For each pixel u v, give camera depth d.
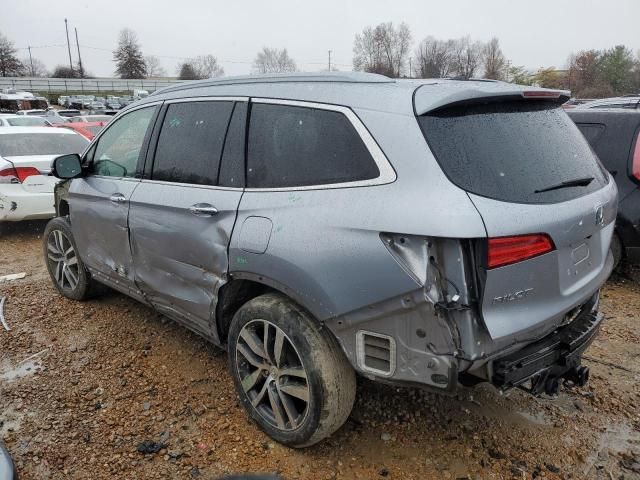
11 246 7.05
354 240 2.37
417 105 2.38
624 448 2.96
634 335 4.29
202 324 3.25
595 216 2.62
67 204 4.80
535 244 2.27
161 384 3.53
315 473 2.74
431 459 2.85
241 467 2.78
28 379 3.59
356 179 2.46
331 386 2.59
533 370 2.44
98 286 4.76
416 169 2.28
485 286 2.15
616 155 5.19
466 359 2.20
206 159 3.17
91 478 2.71
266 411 2.97
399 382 2.39
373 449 2.92
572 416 3.23
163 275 3.45
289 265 2.57
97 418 3.18
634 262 5.25
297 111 2.77
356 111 2.54
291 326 2.65
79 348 4.01
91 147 4.35
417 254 2.21
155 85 85.88
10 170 6.96
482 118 2.45
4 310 4.71
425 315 2.22
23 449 2.91
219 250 2.95
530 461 2.85
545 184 2.44
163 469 2.77
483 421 3.16
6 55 100.88
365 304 2.36
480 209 2.16
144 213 3.51
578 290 2.61
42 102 45.88
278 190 2.74
